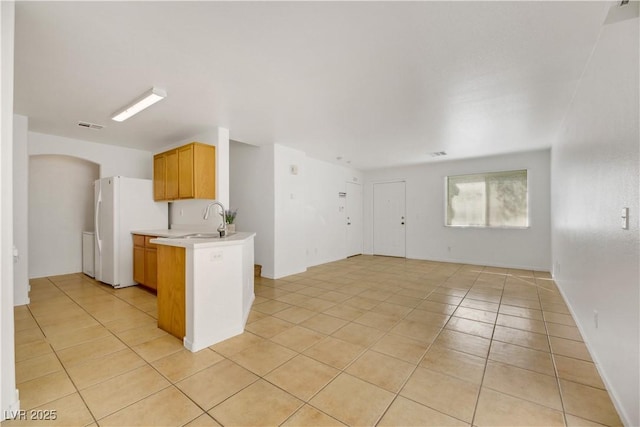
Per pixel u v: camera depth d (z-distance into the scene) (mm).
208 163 3916
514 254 5703
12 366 1573
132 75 2463
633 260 1503
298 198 5406
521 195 5617
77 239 5309
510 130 4062
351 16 1729
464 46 2055
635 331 1461
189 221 4457
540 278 4820
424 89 2754
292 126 3895
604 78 1929
